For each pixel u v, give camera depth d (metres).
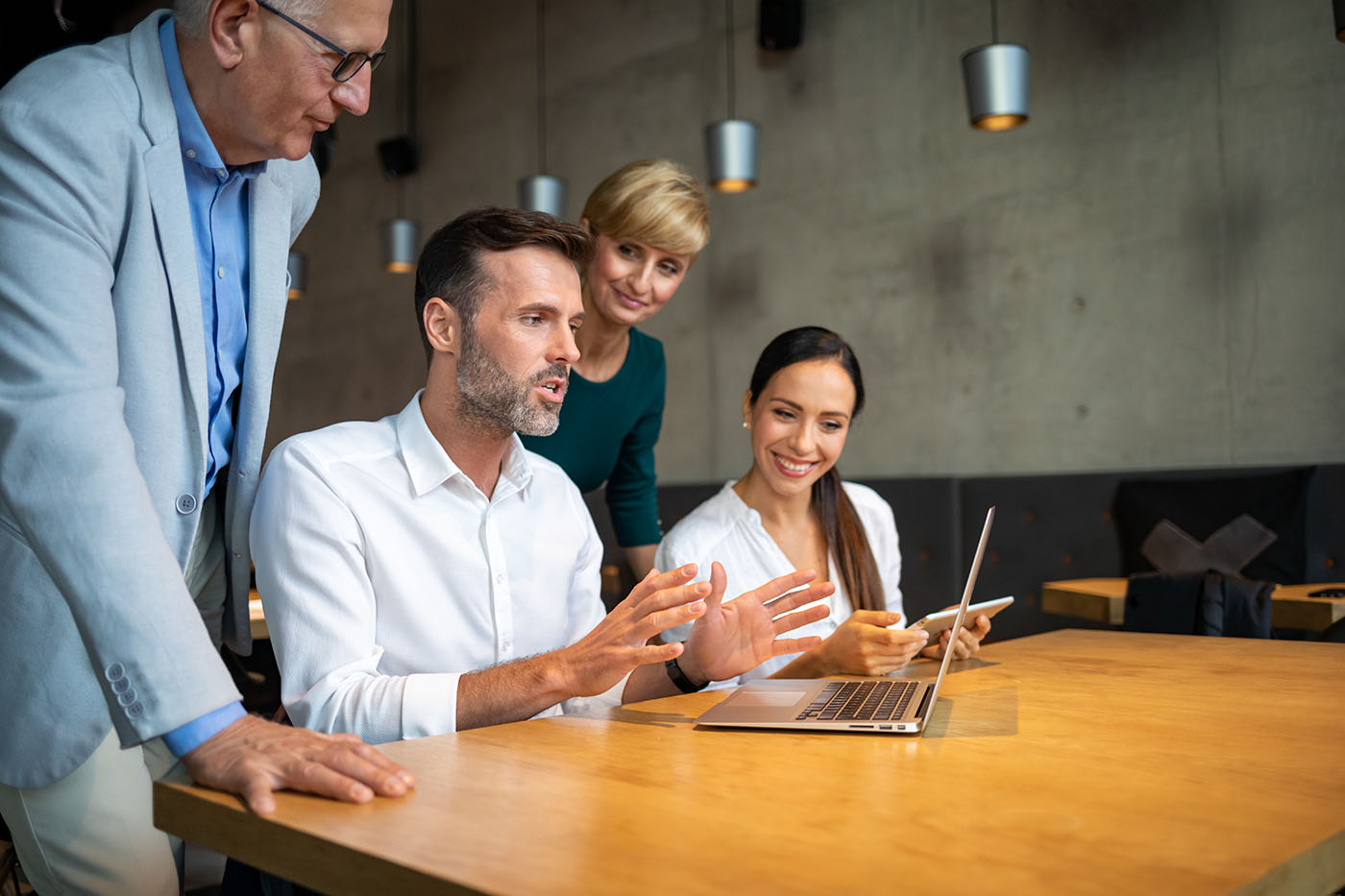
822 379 2.13
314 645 1.39
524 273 1.47
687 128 5.78
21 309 1.13
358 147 7.60
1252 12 4.13
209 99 1.33
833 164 5.23
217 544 1.53
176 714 1.00
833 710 1.22
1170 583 3.03
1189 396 4.25
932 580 4.49
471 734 1.15
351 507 1.45
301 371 8.05
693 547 2.21
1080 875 0.70
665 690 1.50
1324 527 3.73
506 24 6.67
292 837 0.83
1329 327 3.94
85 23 6.64
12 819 1.36
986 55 3.81
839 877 0.70
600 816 0.84
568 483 1.70
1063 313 4.56
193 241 1.35
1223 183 4.19
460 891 0.70
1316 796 0.88
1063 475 4.29
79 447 1.08
